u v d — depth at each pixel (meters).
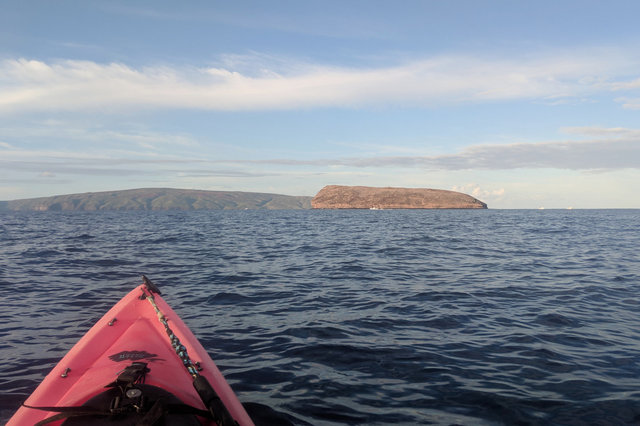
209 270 11.22
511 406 3.77
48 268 11.31
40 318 6.49
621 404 3.79
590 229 31.69
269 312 6.96
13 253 14.52
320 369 4.59
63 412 2.47
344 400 3.88
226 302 7.64
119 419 2.44
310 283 9.52
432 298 8.05
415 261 13.33
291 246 17.97
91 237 21.48
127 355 3.63
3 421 3.41
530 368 4.63
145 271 10.92
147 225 34.91
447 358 4.93
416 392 4.06
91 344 4.08
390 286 9.22
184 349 3.65
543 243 19.86
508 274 10.87
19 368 4.51
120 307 5.03
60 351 5.04
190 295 8.18
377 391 4.07
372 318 6.63
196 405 2.87
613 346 5.35
